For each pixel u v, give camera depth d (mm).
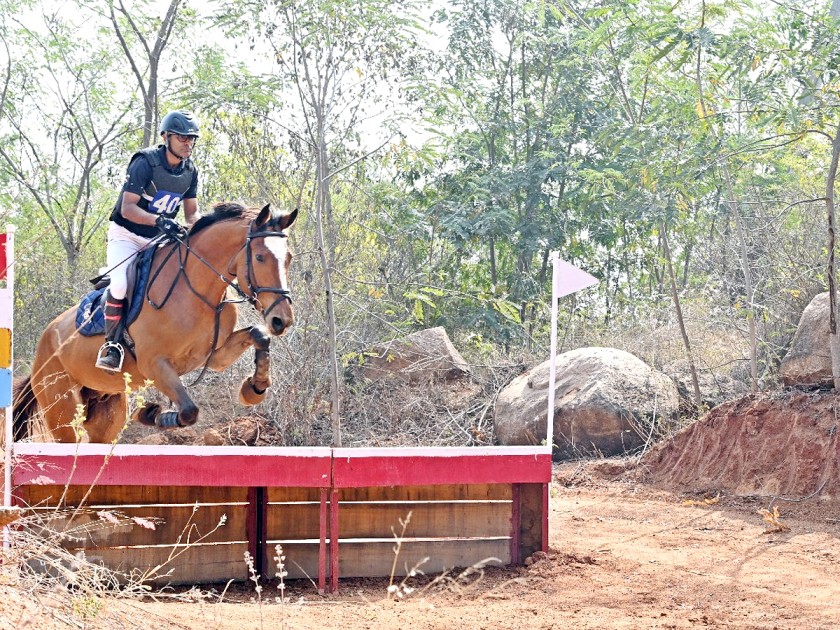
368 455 6105
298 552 6363
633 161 11758
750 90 10383
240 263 6883
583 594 5914
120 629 4480
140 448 5777
